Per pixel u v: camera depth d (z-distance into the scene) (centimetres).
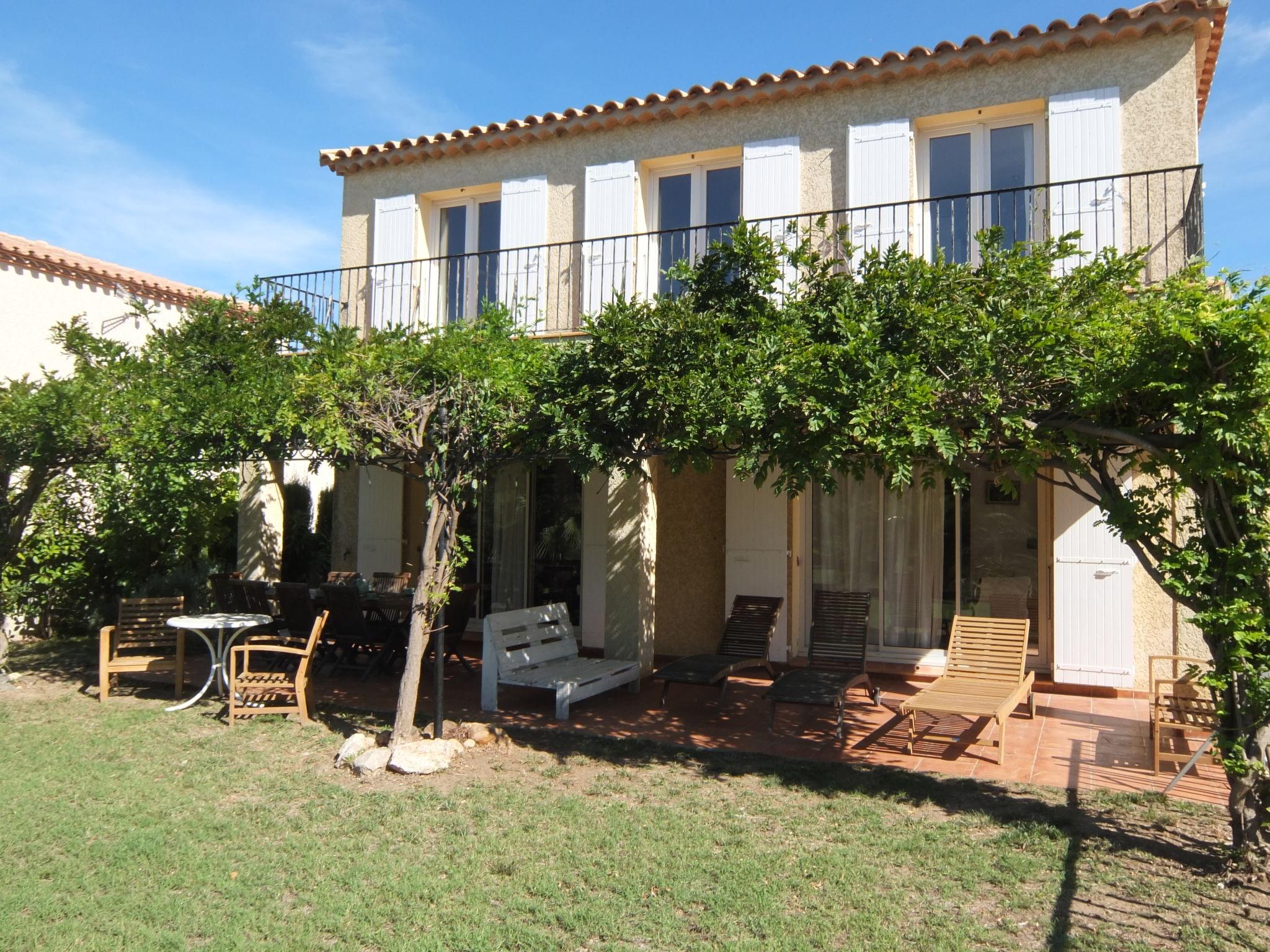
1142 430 465
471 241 1103
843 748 650
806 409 489
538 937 365
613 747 649
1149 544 456
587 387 583
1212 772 582
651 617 896
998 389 479
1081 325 471
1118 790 545
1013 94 832
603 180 988
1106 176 745
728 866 431
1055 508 814
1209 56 864
